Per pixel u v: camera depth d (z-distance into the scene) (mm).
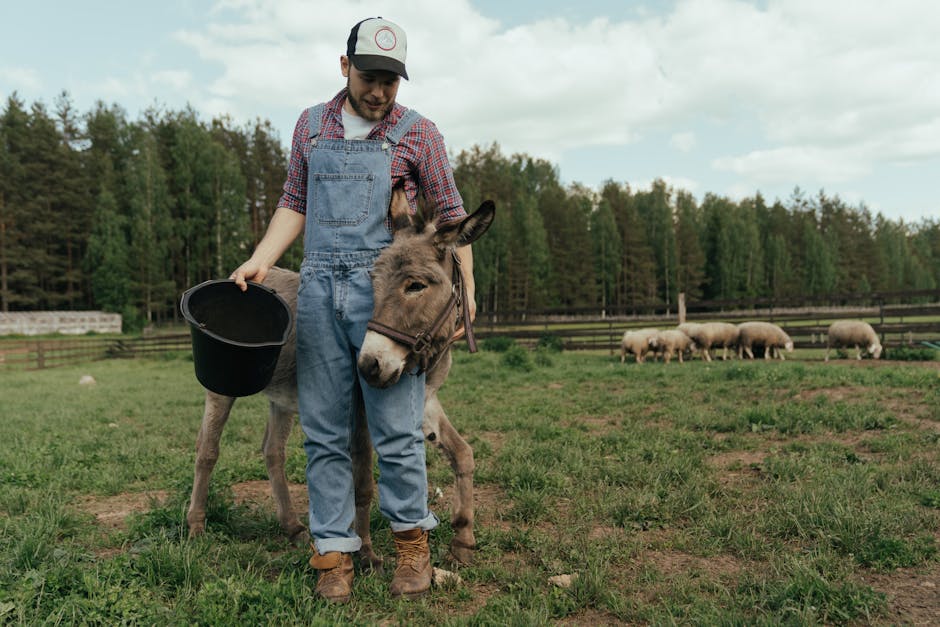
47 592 2314
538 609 2410
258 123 65688
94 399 10617
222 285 2498
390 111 2607
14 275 49125
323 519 2510
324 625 2158
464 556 2977
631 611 2430
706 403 7957
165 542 2865
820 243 82312
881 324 15297
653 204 83062
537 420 7160
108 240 48125
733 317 18000
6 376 16625
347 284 2473
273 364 2365
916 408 6848
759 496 3902
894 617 2383
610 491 4070
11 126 53938
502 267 64625
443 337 2434
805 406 6965
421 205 2721
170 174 55688
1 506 4035
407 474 2529
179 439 6574
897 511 3457
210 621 2162
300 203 2789
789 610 2338
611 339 19156
